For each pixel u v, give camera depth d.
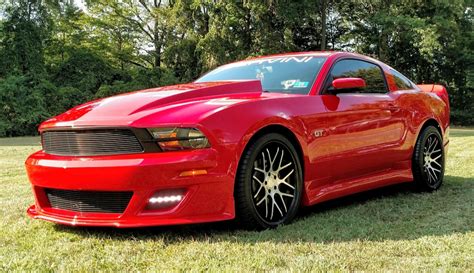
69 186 2.76
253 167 2.88
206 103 2.93
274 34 29.89
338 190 3.49
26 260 2.35
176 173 2.60
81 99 31.84
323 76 3.58
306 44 35.06
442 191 4.31
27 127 29.28
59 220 2.88
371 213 3.37
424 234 2.73
